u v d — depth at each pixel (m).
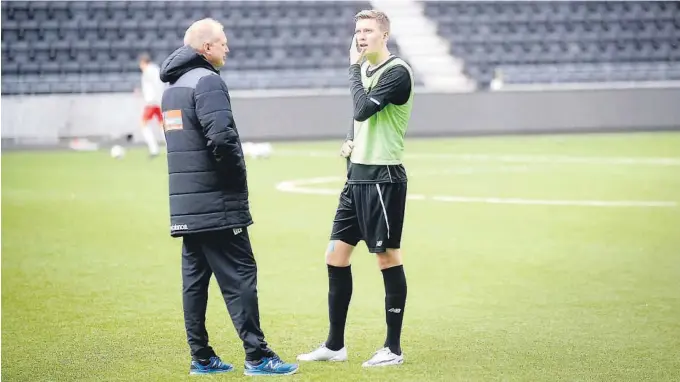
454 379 15.20
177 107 14.80
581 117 80.00
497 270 25.28
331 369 15.87
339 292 16.31
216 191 14.80
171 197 14.95
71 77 82.12
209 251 15.08
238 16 89.81
